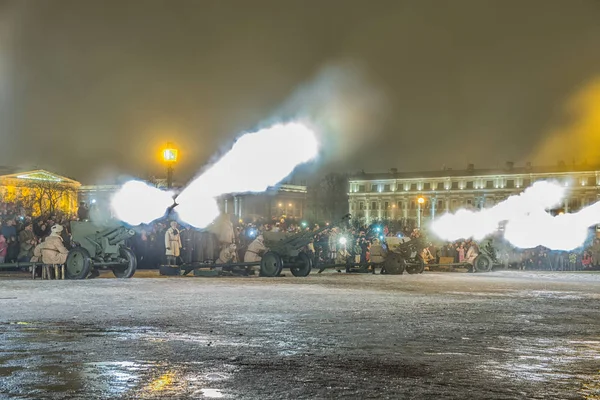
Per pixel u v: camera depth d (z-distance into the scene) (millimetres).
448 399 8445
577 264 53531
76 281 28203
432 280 34844
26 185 145750
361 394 8641
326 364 10531
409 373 9945
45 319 15578
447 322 16047
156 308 18125
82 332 13594
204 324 14938
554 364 10852
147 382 9141
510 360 11125
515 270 52656
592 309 19938
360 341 12852
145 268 39094
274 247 36656
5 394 8453
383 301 21328
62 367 10094
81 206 37375
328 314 17250
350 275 39531
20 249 33500
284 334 13578
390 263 41469
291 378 9492
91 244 30812
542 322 16438
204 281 30062
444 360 11023
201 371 9883
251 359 10852
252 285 28000
